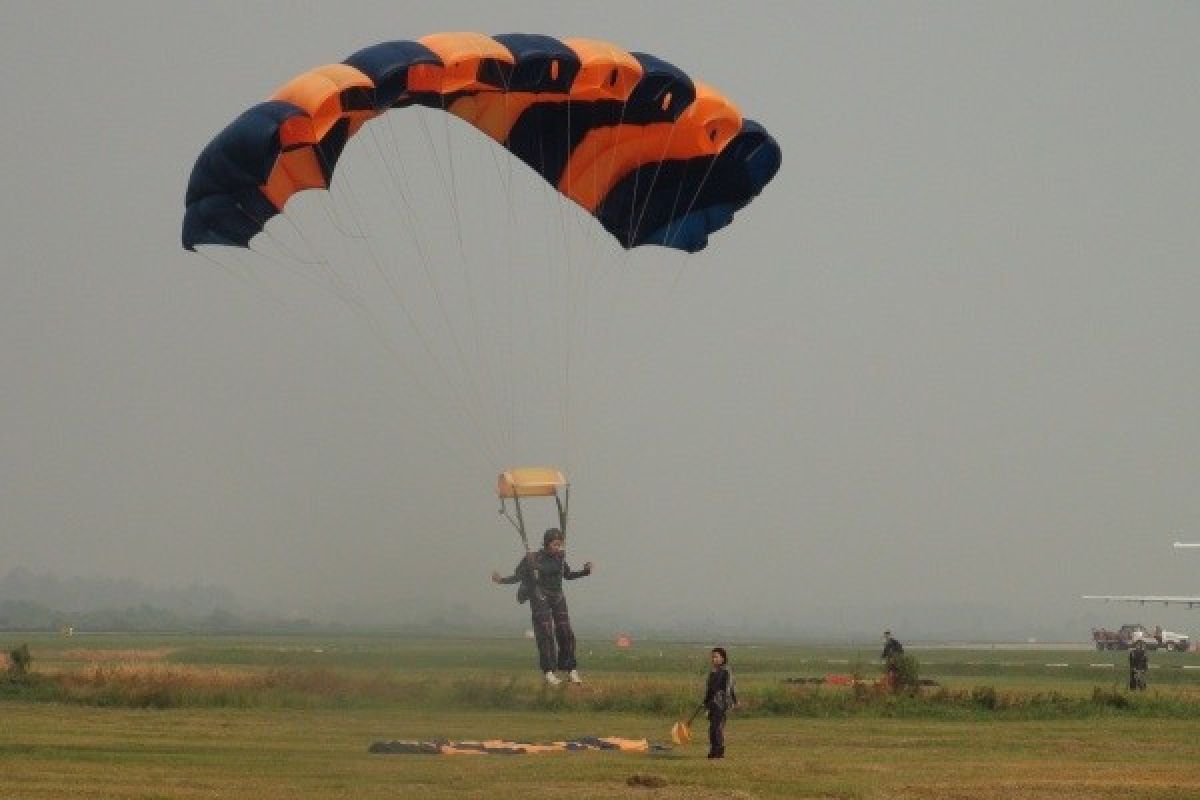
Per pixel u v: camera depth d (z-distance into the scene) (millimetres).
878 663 166875
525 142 76438
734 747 61531
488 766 51688
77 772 48312
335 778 47844
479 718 73438
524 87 69375
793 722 75625
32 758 52188
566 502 82375
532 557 82938
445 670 109250
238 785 45688
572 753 57219
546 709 78750
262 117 63062
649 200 78625
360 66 65375
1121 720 78188
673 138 74750
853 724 74500
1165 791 48500
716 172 78312
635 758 55719
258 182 64250
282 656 143500
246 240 69750
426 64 66125
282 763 51875
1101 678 135375
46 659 140250
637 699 79938
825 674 136750
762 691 90750
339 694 82938
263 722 69375
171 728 65500
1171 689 113500
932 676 139750
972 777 51500
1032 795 47281
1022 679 132875
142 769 49469
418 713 75875
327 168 68938
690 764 53688
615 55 69812
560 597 83500
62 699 80500
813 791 46875
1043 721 77438
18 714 72188
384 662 117000
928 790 47844
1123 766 55656
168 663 130500
